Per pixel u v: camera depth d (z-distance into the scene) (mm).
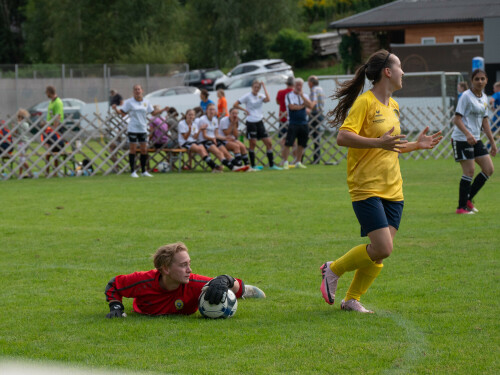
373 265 17750
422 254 24812
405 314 17516
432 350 14664
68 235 29891
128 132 56875
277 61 136500
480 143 33438
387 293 19703
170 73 136250
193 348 15039
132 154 56906
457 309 17844
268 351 14742
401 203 17812
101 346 15281
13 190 47562
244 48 180375
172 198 41969
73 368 13867
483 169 33656
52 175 58156
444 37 115000
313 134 65938
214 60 182750
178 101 110312
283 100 66062
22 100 130625
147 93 134125
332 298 18047
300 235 29078
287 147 61188
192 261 24328
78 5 177625
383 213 17250
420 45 106312
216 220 33312
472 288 19969
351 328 16406
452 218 32625
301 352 14648
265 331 16250
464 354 14375
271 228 30859
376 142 16625
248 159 66688
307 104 60656
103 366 13977
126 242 28156
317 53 179875
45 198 42844
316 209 36531
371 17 119000
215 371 13578
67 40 179875
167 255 17109
